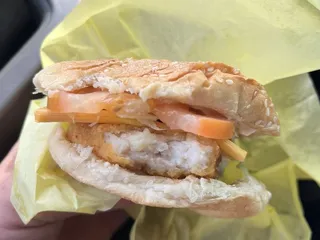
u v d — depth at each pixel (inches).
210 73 4.2
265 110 4.2
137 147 4.2
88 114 4.3
